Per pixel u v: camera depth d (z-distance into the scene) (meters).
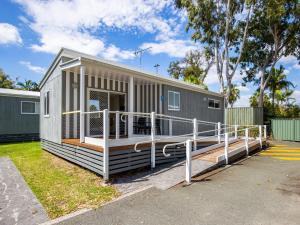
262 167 6.76
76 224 3.16
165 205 3.79
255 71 21.41
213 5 17.47
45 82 10.12
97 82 8.81
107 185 4.91
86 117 8.34
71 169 6.38
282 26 17.97
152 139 6.54
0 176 5.80
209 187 4.76
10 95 14.03
